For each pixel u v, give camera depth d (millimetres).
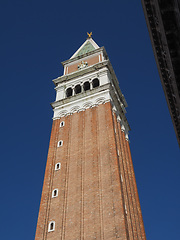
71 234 33656
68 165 43031
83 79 60094
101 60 65250
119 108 57094
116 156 40156
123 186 39625
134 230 38344
